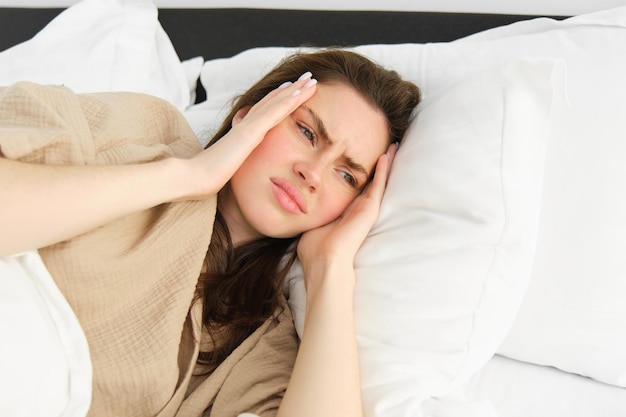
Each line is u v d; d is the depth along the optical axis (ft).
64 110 2.36
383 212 2.78
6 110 2.24
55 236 2.10
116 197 2.21
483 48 3.36
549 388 2.90
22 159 2.15
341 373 2.26
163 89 3.84
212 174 2.52
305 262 2.80
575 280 2.82
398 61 3.51
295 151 2.75
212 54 4.21
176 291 2.46
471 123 2.63
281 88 2.91
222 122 3.62
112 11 3.90
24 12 4.33
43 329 2.03
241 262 3.04
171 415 2.42
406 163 2.81
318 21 4.08
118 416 2.32
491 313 2.50
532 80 2.60
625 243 2.78
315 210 2.80
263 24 4.15
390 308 2.51
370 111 2.91
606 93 2.93
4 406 1.86
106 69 3.68
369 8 4.16
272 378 2.62
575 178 2.85
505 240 2.49
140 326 2.37
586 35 3.17
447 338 2.47
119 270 2.32
